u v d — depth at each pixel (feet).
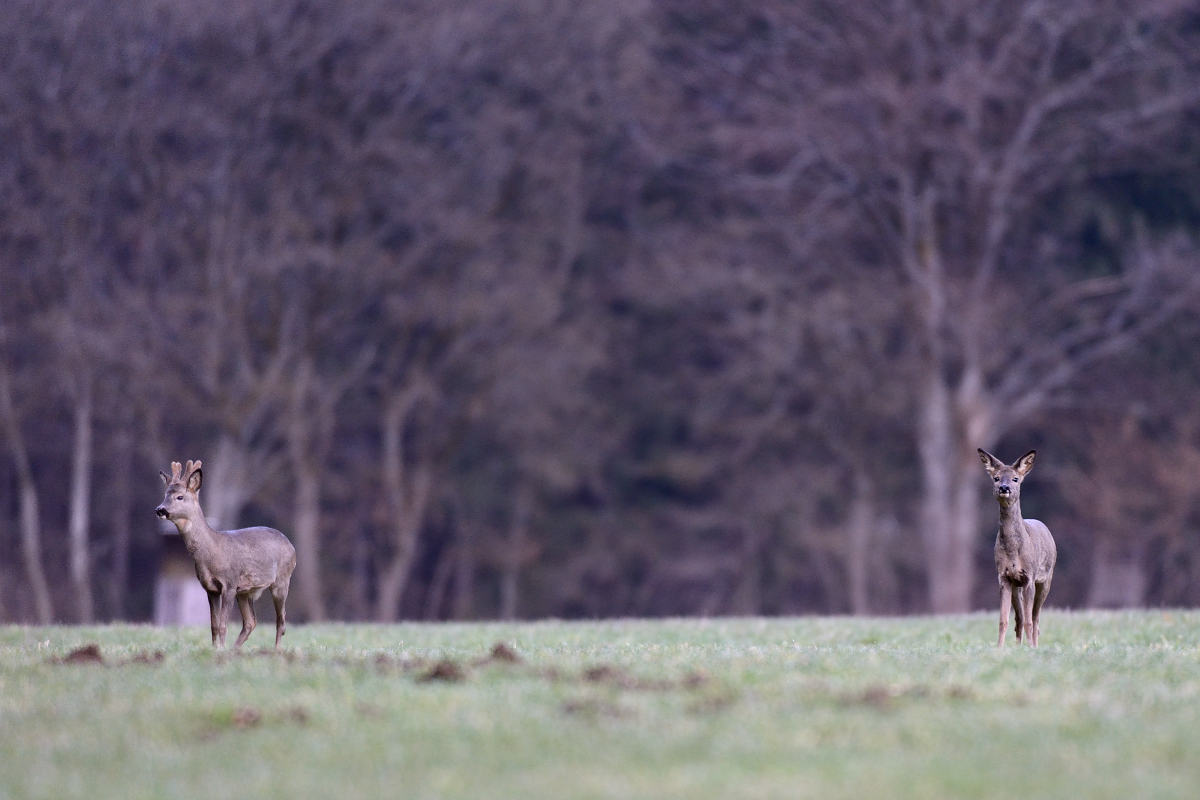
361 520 190.60
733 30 187.52
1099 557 173.99
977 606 188.65
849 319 175.11
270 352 155.02
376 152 155.84
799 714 40.06
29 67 136.98
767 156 188.44
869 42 166.61
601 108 184.75
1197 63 169.89
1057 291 174.29
